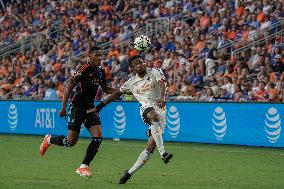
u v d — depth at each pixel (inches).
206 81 2427.4
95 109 1210.6
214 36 2618.1
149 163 1558.8
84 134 2458.2
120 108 2317.9
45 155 1768.0
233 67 2386.8
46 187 1111.6
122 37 3048.7
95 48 1254.3
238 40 2561.5
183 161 1608.0
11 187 1108.5
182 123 2176.4
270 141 1964.8
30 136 2556.6
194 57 2564.0
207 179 1251.2
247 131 2018.9
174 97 2401.6
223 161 1608.0
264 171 1397.6
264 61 2324.1
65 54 3159.5
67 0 3560.5
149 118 1139.9
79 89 1266.0
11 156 1734.7
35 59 3240.7
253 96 2172.7
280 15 2536.9
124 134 2311.8
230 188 1118.4
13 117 2684.5
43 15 3644.2
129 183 1179.3
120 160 1647.4
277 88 2160.4
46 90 2807.6
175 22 2874.0
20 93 2999.5
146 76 1179.3
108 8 3262.8
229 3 2746.1
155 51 2723.9
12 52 3585.1
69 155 1770.4
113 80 2701.8
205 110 2116.1
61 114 1263.5
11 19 3828.7
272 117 1957.4
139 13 3125.0
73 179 1237.7
